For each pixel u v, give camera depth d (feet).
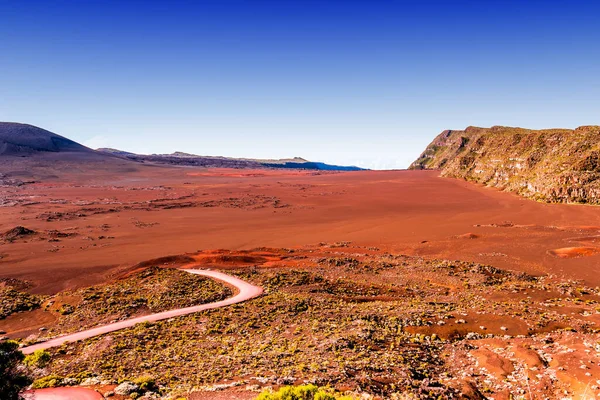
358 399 71.41
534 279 206.39
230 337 124.57
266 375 86.28
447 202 559.79
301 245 313.12
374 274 218.59
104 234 357.00
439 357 107.34
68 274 228.84
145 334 127.65
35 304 176.96
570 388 83.05
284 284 192.24
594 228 327.06
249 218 452.35
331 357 98.53
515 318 141.18
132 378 89.15
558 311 150.51
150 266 234.79
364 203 573.74
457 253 268.82
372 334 120.16
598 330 127.13
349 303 166.50
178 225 406.41
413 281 203.72
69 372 97.04
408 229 369.50
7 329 150.82
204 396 72.74
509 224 367.04
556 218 383.86
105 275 225.56
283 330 129.70
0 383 67.05
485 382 89.86
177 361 102.53
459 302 167.12
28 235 337.93
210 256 255.70
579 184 454.40
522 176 605.31
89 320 149.59
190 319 143.74
